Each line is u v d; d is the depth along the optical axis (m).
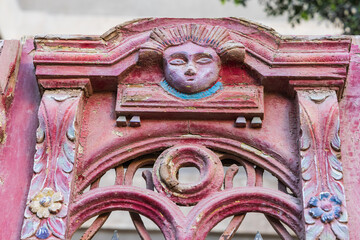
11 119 3.17
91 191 2.89
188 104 3.05
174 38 3.16
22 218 2.88
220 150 3.04
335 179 2.82
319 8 4.82
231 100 3.05
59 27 6.59
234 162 3.10
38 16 6.63
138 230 2.87
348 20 4.75
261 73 3.09
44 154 2.93
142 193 2.87
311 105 3.02
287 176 2.92
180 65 3.10
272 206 2.85
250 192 2.86
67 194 2.83
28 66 3.35
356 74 3.28
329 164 2.85
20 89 3.27
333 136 2.93
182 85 3.06
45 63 3.12
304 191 2.79
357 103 3.17
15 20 6.50
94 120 3.10
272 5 5.29
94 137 3.05
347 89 3.22
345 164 2.97
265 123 3.07
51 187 2.85
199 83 3.05
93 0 6.74
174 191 2.88
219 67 3.12
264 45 3.15
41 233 2.73
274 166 2.97
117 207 2.89
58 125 2.99
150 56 3.12
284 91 3.14
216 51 3.13
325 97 3.04
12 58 3.30
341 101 3.18
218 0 6.72
